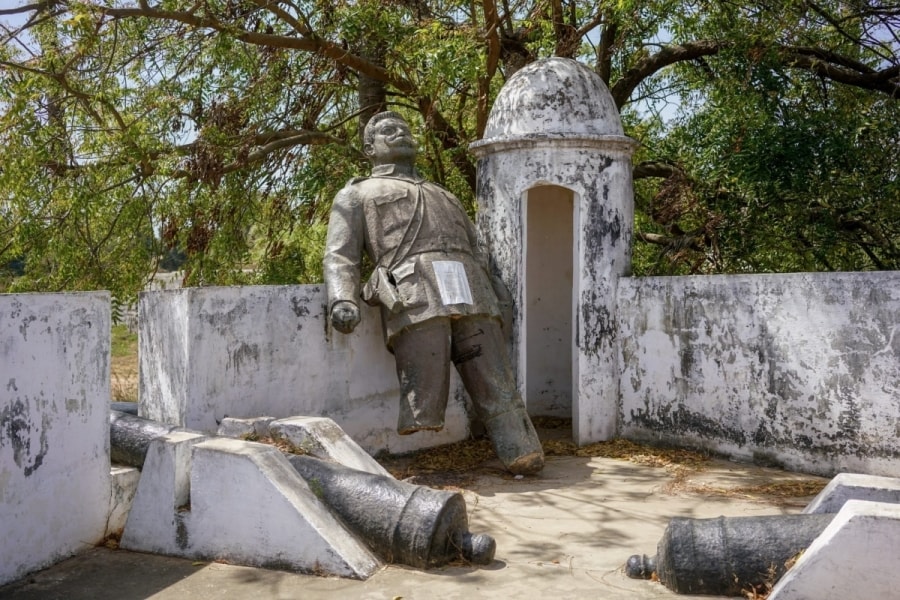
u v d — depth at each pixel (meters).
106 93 10.18
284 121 11.32
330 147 11.04
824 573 3.72
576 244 8.12
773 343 7.02
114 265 11.13
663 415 7.86
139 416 6.32
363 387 7.56
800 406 6.85
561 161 8.04
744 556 4.19
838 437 6.61
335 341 7.34
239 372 6.61
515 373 8.05
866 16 10.81
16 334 4.53
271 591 4.38
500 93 8.52
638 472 7.09
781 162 10.37
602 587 4.41
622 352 8.20
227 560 4.85
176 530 5.00
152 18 10.05
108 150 10.59
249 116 10.66
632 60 12.18
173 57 10.66
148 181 10.88
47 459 4.76
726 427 7.36
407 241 7.23
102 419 5.21
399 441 7.81
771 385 7.04
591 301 8.09
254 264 12.77
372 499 4.89
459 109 11.64
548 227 9.96
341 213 7.39
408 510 4.77
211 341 6.40
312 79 10.82
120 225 11.15
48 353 4.76
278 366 6.89
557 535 5.39
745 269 11.27
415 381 7.04
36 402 4.67
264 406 6.79
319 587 4.42
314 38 10.12
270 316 6.84
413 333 7.05
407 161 7.78
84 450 5.05
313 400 7.16
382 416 7.71
